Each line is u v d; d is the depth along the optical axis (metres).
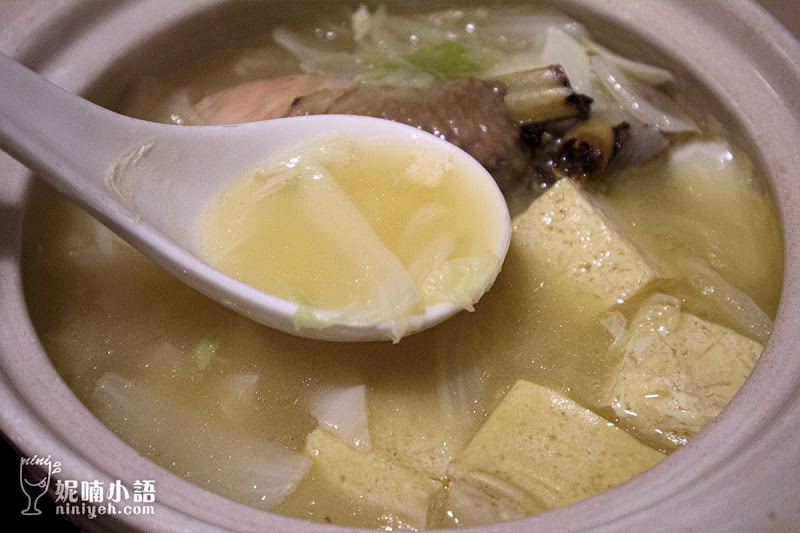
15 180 0.19
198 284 0.18
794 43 0.21
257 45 0.25
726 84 0.21
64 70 0.21
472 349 0.19
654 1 0.23
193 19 0.23
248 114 0.22
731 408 0.16
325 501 0.18
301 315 0.17
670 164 0.23
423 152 0.20
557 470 0.17
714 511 0.14
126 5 0.23
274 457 0.18
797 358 0.17
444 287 0.18
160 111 0.24
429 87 0.21
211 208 0.19
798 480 0.15
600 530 0.14
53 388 0.16
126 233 0.18
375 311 0.17
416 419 0.19
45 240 0.20
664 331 0.19
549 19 0.24
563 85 0.22
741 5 0.22
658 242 0.21
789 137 0.20
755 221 0.21
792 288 0.18
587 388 0.19
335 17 0.25
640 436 0.18
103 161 0.18
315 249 0.18
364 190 0.19
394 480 0.18
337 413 0.18
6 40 0.21
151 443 0.18
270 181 0.19
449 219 0.19
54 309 0.20
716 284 0.20
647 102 0.23
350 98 0.21
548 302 0.20
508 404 0.18
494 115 0.21
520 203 0.21
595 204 0.21
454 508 0.17
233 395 0.19
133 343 0.19
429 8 0.25
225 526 0.14
